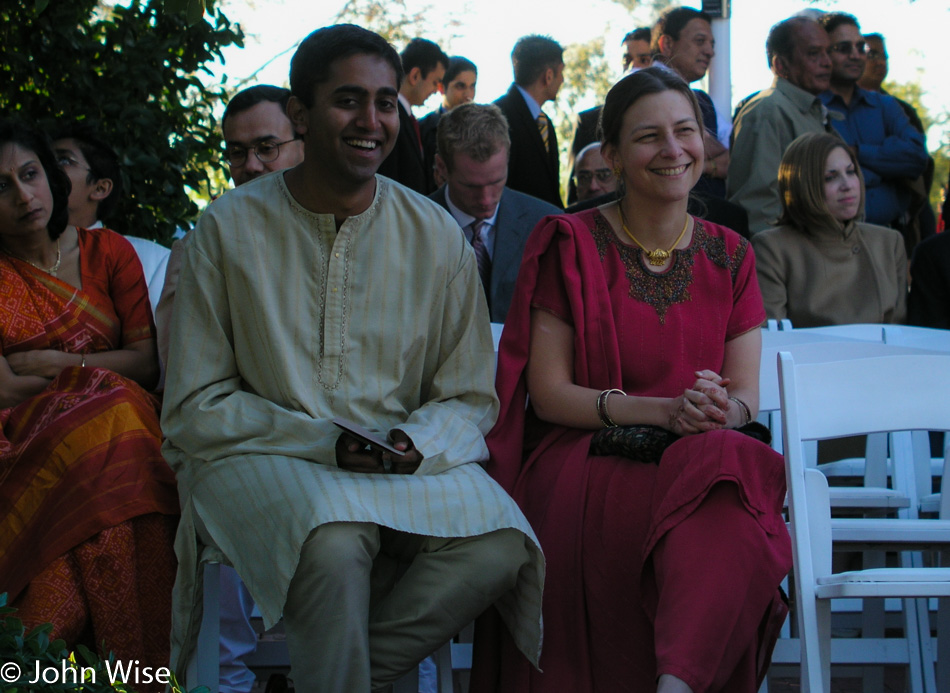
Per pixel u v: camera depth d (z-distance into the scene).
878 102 6.82
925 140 6.89
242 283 3.02
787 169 5.25
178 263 3.70
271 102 4.11
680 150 3.28
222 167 5.70
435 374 3.22
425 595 2.82
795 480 2.98
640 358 3.30
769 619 2.91
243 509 2.84
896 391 3.22
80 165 4.25
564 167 16.25
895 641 3.65
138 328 3.80
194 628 2.98
